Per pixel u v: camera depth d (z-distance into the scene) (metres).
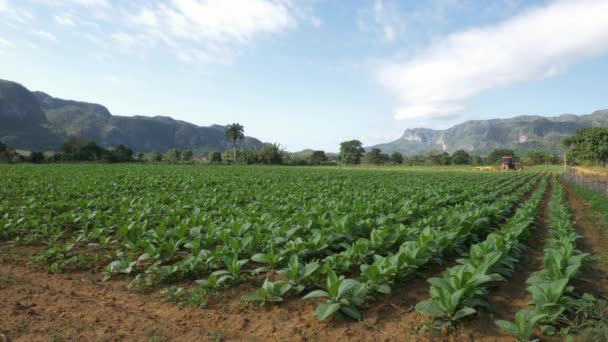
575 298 5.34
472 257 6.03
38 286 6.06
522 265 7.50
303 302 5.51
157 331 4.57
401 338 4.45
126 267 6.63
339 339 4.45
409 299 5.64
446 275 5.27
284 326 4.79
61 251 7.46
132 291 5.98
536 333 4.48
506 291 6.04
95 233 8.73
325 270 5.88
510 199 15.38
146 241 7.38
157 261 7.02
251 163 95.25
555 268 5.41
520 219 9.70
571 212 15.62
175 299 5.60
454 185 23.42
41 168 37.31
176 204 12.70
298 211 10.85
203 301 5.45
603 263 7.74
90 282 6.34
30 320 4.68
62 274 6.73
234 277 6.17
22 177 23.45
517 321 4.21
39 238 9.12
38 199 13.86
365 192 16.91
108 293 5.88
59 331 4.41
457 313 4.54
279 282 5.48
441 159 115.00
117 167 44.28
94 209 12.32
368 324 4.80
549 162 102.31
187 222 9.11
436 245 6.75
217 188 19.72
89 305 5.33
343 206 11.68
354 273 6.74
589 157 71.38
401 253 5.90
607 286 6.41
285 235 8.11
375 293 5.70
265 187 21.27
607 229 11.73
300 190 18.27
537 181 38.00
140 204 12.48
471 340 4.38
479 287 5.19
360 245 6.66
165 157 100.00
